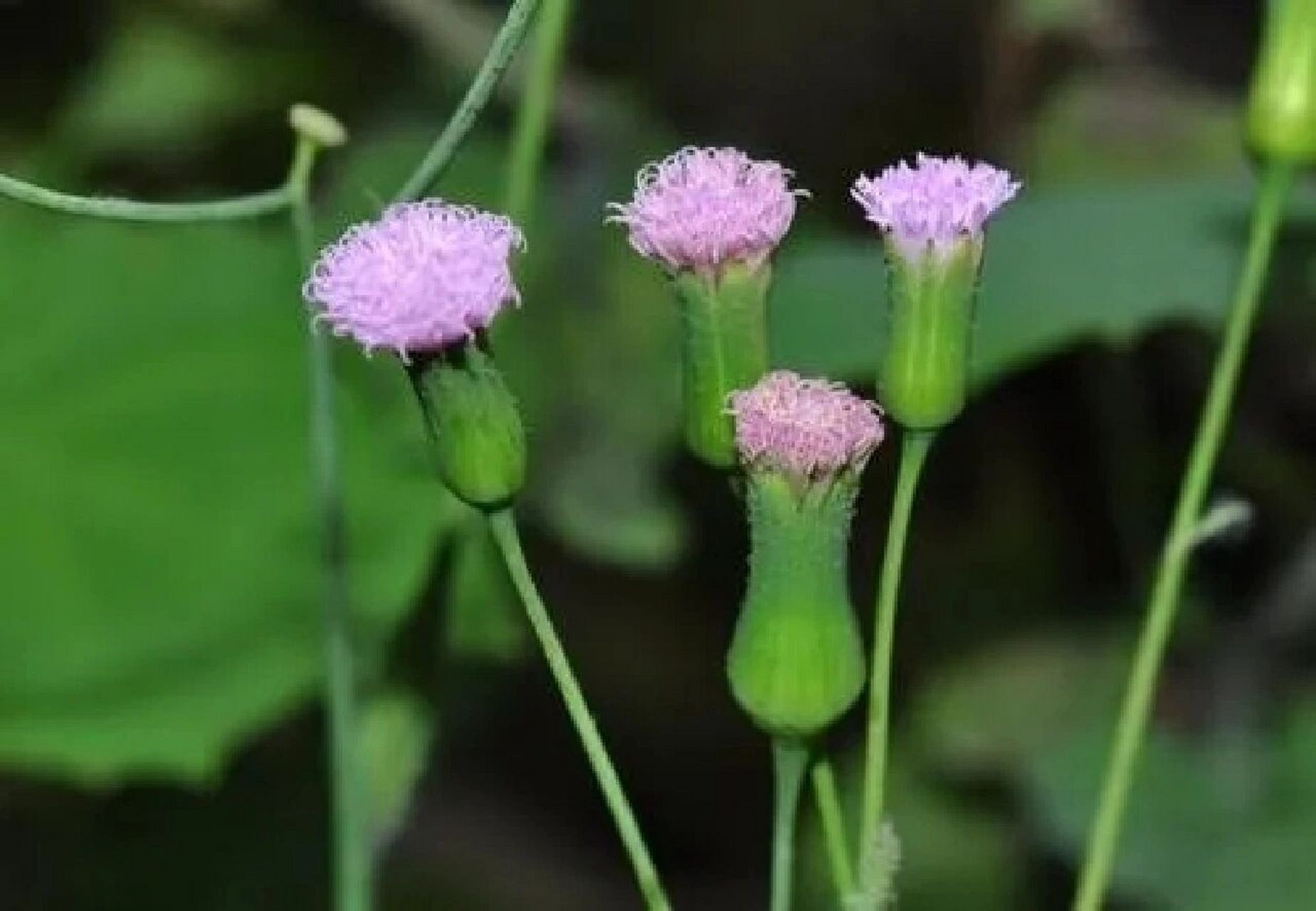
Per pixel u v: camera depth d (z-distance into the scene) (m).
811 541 0.25
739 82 0.43
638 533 0.37
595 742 0.25
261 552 0.34
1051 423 0.42
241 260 0.34
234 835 0.38
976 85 0.42
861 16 0.42
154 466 0.34
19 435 0.34
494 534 0.25
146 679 0.34
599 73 0.42
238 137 0.43
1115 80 0.41
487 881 0.48
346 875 0.29
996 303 0.32
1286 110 0.27
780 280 0.33
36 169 0.43
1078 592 0.43
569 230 0.38
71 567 0.34
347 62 0.43
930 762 0.42
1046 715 0.42
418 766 0.33
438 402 0.25
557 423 0.37
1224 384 0.27
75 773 0.34
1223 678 0.40
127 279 0.34
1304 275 0.33
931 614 0.43
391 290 0.25
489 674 0.36
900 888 0.41
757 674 0.25
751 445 0.25
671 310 0.37
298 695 0.34
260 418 0.34
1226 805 0.38
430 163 0.26
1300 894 0.37
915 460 0.25
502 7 0.41
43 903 0.38
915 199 0.25
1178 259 0.33
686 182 0.25
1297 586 0.40
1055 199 0.35
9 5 0.42
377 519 0.33
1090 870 0.27
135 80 0.43
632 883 0.50
